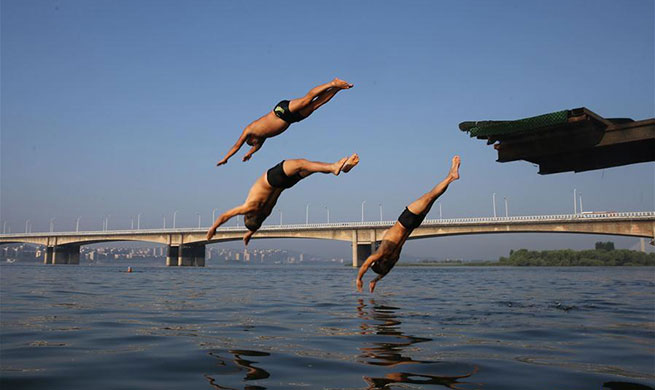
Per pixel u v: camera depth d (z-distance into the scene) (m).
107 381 7.35
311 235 122.00
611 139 6.70
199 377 7.62
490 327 13.27
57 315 15.33
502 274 71.56
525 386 7.12
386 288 32.62
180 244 139.12
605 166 7.62
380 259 5.20
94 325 13.23
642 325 13.72
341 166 3.98
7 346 10.15
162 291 27.88
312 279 49.41
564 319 15.08
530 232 97.25
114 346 10.21
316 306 19.08
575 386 7.11
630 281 45.88
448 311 17.38
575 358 9.12
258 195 4.35
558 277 58.12
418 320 14.77
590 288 33.38
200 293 26.42
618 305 19.95
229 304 19.80
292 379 7.52
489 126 6.93
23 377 7.57
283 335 11.79
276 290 29.67
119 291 27.30
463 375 7.78
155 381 7.36
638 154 7.21
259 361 8.82
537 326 13.48
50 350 9.73
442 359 9.00
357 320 14.74
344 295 25.41
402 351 9.81
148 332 12.10
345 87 4.20
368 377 7.66
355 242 116.56
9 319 14.28
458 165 4.93
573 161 7.70
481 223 100.00
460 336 11.70
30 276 48.97
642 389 6.94
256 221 4.52
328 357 9.18
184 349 9.91
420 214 5.03
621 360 8.94
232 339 11.16
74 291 26.62
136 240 145.75
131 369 8.14
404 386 7.12
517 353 9.62
